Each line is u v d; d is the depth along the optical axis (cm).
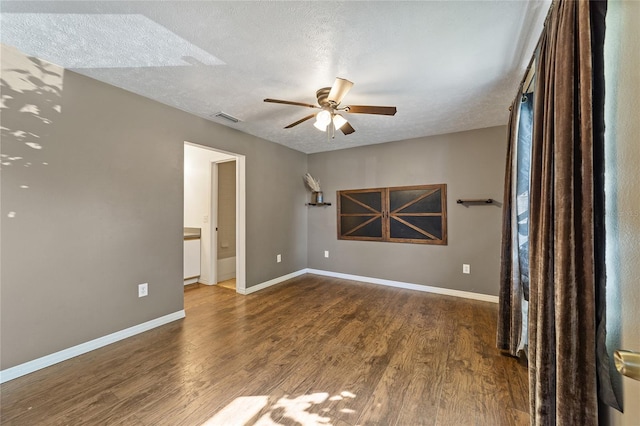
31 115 206
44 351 212
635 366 59
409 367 212
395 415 163
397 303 357
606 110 85
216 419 160
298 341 254
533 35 177
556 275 99
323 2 151
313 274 516
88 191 237
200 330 278
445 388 187
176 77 236
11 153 198
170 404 172
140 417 161
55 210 219
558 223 98
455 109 303
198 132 328
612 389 82
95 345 240
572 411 90
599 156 86
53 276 217
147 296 278
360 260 470
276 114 322
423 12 158
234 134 377
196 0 149
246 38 183
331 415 163
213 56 204
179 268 308
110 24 169
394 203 437
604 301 85
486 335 265
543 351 116
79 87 231
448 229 394
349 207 480
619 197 79
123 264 260
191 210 483
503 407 168
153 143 283
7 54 195
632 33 71
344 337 262
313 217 521
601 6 87
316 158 517
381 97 272
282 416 163
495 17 161
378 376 201
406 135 405
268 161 439
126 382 194
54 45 191
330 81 241
